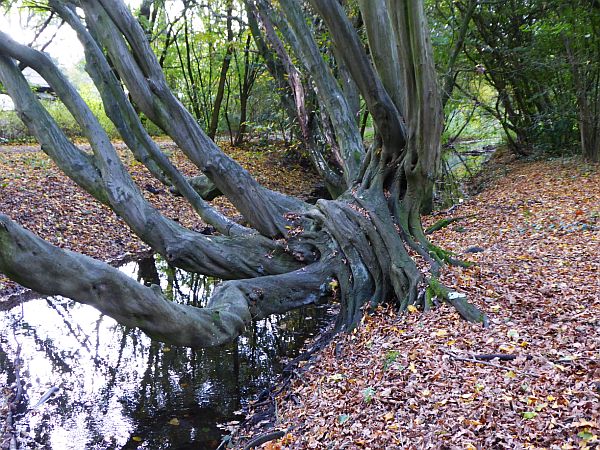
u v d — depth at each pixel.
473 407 5.17
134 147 8.97
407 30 8.59
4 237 4.73
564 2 18.59
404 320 7.89
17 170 17.20
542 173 19.44
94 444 6.64
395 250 9.08
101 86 8.42
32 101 7.52
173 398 7.77
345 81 13.73
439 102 9.27
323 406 6.36
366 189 10.45
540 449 4.38
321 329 10.05
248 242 9.26
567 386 5.22
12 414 7.27
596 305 7.16
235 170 9.12
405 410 5.50
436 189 22.05
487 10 21.00
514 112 25.92
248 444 6.12
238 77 29.36
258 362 8.88
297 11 11.98
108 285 5.47
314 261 9.41
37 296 11.98
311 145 15.22
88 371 8.60
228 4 20.69
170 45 28.00
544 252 10.03
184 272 14.34
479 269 9.08
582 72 19.33
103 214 16.23
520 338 6.49
